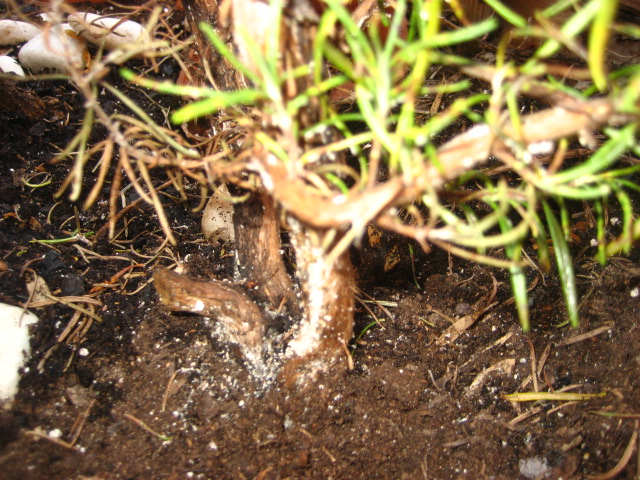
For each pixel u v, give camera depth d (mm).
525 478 144
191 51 164
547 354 167
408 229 79
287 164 83
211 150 151
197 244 191
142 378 157
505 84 83
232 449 146
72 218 195
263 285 158
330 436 150
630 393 148
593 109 72
